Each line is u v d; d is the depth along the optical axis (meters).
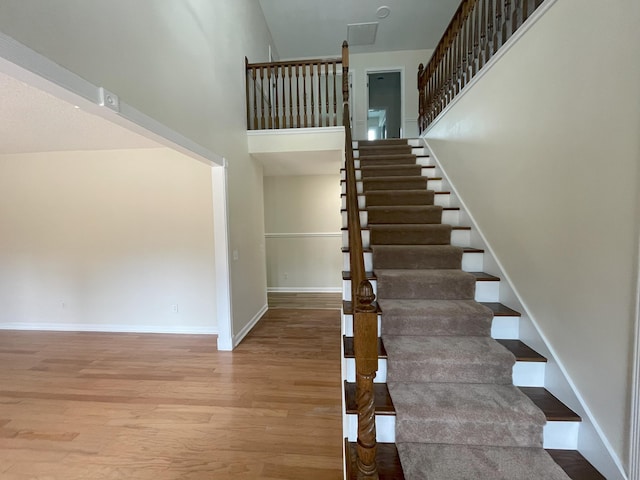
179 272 3.47
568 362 1.37
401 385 1.57
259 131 3.74
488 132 2.16
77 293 3.56
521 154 1.74
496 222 2.05
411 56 5.76
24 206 3.53
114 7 1.46
